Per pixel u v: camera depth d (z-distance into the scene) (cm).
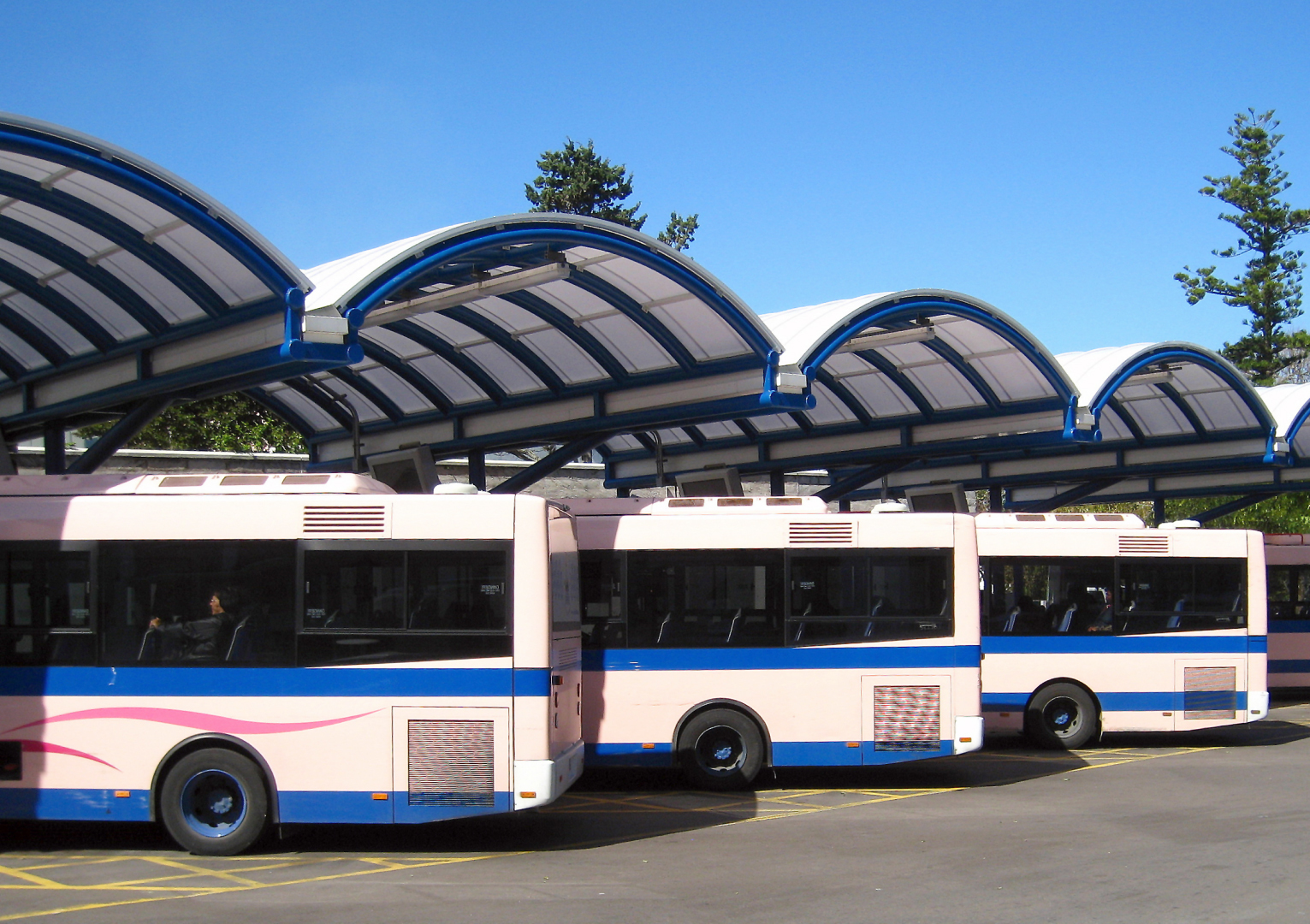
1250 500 3331
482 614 1098
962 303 1967
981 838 1139
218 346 1437
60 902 912
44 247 1409
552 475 2994
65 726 1099
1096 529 1786
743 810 1314
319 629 1100
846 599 1428
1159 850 1066
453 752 1085
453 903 901
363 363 2097
